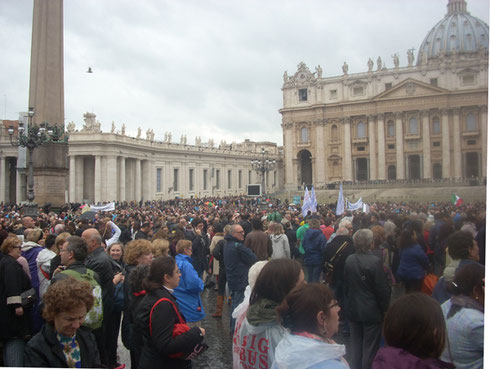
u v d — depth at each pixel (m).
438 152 72.88
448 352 3.92
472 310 4.20
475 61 70.56
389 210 23.45
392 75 78.19
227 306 11.78
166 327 4.66
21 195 54.62
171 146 69.69
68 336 4.67
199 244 12.77
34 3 25.17
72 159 55.16
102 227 11.59
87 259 6.64
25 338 6.50
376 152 79.12
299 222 17.95
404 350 3.21
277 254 10.50
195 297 7.03
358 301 6.68
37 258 7.54
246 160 89.88
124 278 6.93
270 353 4.06
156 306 4.76
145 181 64.06
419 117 74.31
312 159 86.56
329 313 3.54
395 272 9.55
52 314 4.50
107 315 6.52
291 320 3.71
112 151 55.38
